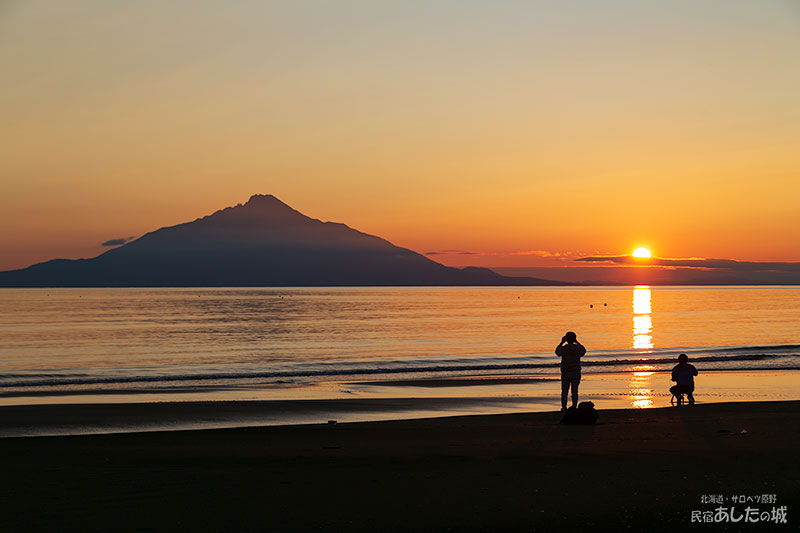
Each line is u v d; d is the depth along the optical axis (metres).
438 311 151.38
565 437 14.43
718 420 17.30
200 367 46.44
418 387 32.38
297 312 144.62
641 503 8.55
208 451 13.17
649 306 187.75
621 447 12.90
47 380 36.56
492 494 9.04
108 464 11.58
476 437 14.72
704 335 79.31
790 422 16.77
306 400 26.80
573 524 7.72
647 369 39.97
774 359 44.94
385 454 12.39
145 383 35.59
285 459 11.98
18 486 9.70
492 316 128.50
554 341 70.56
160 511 8.27
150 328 92.62
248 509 8.35
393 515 8.06
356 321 110.06
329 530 7.48
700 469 10.62
